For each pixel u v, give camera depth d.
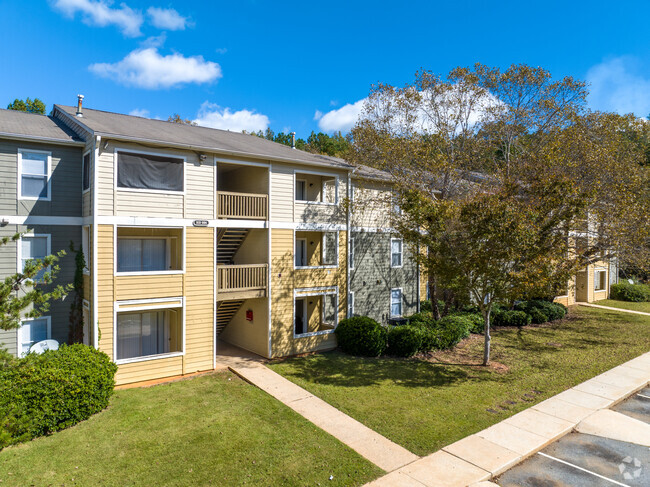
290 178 16.25
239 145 16.28
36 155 13.16
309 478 7.76
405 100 20.00
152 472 7.80
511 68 21.00
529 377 13.95
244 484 7.50
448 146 20.48
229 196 14.95
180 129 17.38
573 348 17.80
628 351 17.33
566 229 17.28
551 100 21.05
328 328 18.23
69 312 13.52
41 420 9.12
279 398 11.72
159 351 14.84
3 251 12.63
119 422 9.90
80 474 7.68
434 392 12.45
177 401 11.33
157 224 13.16
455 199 19.73
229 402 11.33
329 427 9.97
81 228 13.77
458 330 17.67
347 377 13.71
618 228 18.89
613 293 33.00
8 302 8.50
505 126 21.83
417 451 8.93
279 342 15.91
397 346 16.16
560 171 18.22
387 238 21.41
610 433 10.02
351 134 21.75
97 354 11.17
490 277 14.04
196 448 8.73
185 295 13.76
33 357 8.94
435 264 14.95
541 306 24.02
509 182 15.86
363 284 20.31
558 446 9.41
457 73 20.14
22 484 7.32
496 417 10.73
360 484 7.63
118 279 12.56
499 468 8.25
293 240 16.31
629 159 20.83
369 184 20.48
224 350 16.89
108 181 12.37
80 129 13.80
